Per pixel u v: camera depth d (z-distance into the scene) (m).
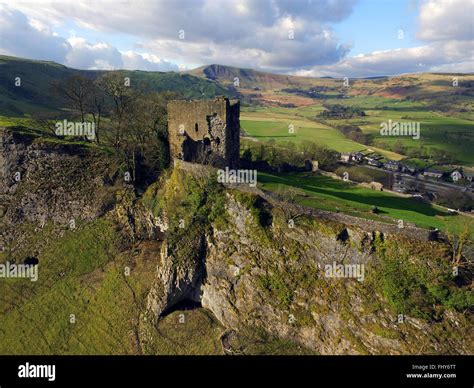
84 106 60.44
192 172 43.41
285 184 54.50
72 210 48.41
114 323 38.22
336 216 35.91
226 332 36.91
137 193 48.47
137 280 41.50
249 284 37.22
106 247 45.25
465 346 29.14
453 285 30.75
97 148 52.91
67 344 36.66
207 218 40.50
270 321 36.03
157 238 46.19
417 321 30.53
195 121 46.56
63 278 42.91
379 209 46.28
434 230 33.78
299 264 36.06
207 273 39.88
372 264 33.50
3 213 49.12
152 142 50.44
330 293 34.38
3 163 50.50
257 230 37.75
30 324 38.62
